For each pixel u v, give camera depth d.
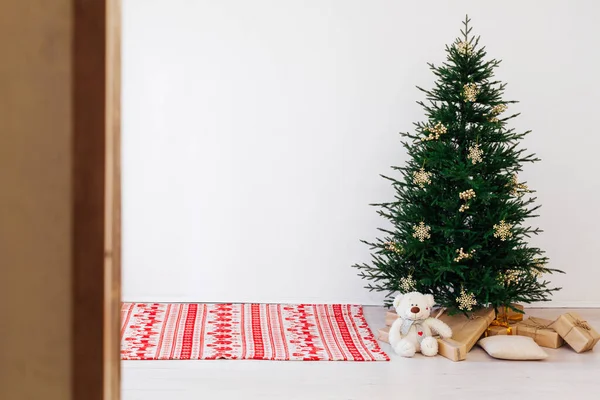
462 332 3.81
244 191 4.62
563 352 3.81
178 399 3.00
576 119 4.70
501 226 3.77
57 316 0.61
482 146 3.94
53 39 0.60
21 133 0.60
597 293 4.77
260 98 4.59
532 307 4.75
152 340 3.83
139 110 4.55
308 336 4.00
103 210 0.60
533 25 4.65
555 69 4.67
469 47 4.00
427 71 4.62
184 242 4.62
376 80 4.62
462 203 3.96
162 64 4.54
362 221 4.66
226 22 4.55
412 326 3.74
